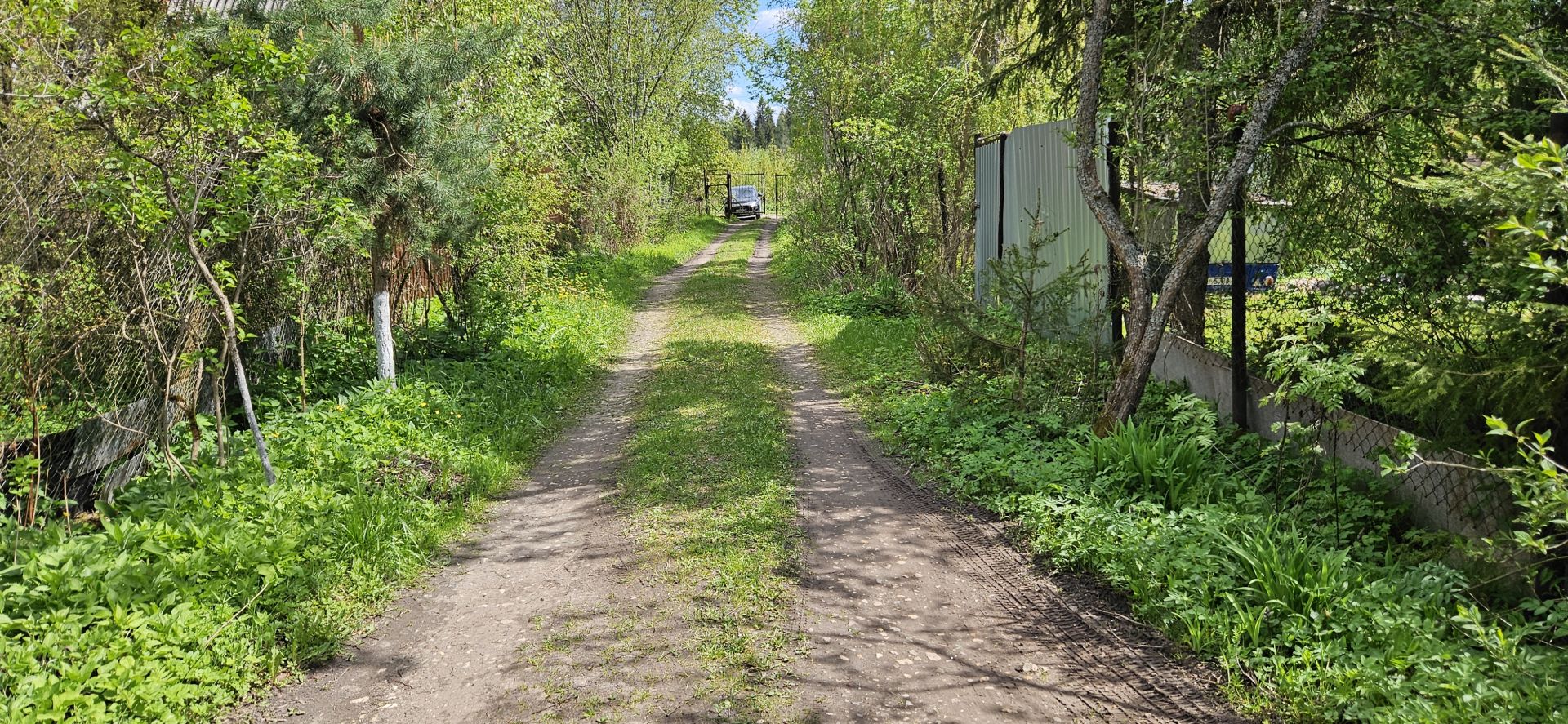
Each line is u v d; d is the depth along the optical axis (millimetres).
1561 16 5535
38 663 3674
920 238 17266
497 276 11641
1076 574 5109
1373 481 5277
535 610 4809
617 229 25719
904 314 15023
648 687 3961
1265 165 7270
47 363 5555
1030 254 8734
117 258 6344
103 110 5602
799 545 5594
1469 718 3207
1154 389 7770
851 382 10672
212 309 6918
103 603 4199
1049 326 8258
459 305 10984
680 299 18922
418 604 4957
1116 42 6980
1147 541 4930
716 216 52875
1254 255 7758
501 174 11102
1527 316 4207
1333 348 6109
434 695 3975
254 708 3869
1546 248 3643
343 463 6430
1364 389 4746
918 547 5609
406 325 11023
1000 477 6492
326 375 8805
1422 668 3516
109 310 5953
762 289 20922
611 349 13156
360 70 7508
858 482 6969
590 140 27422
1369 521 5098
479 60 8594
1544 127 5262
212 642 4090
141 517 5191
